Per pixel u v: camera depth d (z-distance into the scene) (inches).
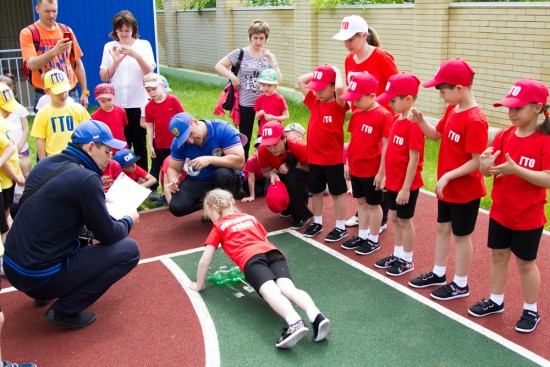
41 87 299.0
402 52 476.1
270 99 306.2
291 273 220.2
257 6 660.1
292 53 593.9
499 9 391.9
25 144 285.9
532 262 175.6
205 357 170.1
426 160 358.0
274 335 180.2
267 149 260.5
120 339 180.7
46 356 172.9
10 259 174.7
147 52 319.3
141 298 205.2
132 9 565.0
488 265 223.9
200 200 267.3
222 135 262.4
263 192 307.3
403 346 173.0
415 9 442.0
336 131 236.5
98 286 184.5
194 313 194.2
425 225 265.1
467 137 180.2
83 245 190.7
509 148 172.2
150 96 291.9
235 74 324.2
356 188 234.8
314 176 245.9
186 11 748.6
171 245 250.4
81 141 179.8
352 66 250.5
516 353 168.6
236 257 189.9
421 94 452.4
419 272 219.0
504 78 399.9
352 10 510.9
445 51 434.0
